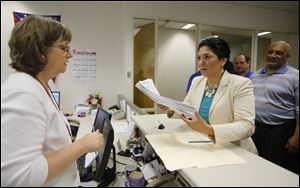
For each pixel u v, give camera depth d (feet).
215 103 4.25
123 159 4.49
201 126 3.29
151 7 12.25
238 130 3.46
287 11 15.11
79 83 11.85
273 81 7.48
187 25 13.43
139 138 5.39
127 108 7.97
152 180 3.09
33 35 2.49
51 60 2.70
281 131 7.38
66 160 2.49
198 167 2.69
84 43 11.78
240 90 3.96
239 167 2.71
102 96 12.31
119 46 12.36
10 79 2.38
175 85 13.67
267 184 2.32
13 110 2.06
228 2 13.53
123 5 11.91
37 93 2.35
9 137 2.02
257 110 7.72
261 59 15.19
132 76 12.25
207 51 4.11
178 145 3.41
